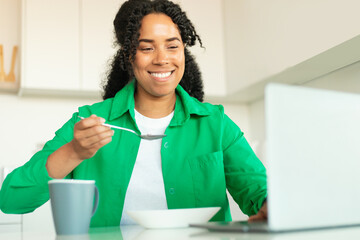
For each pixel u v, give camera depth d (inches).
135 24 49.6
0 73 105.6
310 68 89.2
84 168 48.4
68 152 37.4
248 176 47.1
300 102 24.1
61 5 102.0
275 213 22.8
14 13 110.6
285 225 23.0
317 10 79.6
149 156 49.4
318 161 24.6
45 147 45.9
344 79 89.2
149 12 50.2
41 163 38.2
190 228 31.8
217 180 47.9
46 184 38.1
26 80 98.5
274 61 93.3
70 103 113.9
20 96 110.3
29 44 99.3
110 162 48.4
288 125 23.6
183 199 47.4
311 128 24.5
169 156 48.8
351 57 82.1
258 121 123.0
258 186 45.5
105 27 104.1
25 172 38.3
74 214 30.7
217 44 113.7
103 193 47.6
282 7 89.7
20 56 101.7
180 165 48.5
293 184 23.5
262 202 42.0
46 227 74.9
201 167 48.3
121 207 47.0
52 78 100.1
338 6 74.1
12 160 107.4
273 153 23.0
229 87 112.6
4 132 108.1
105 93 59.9
